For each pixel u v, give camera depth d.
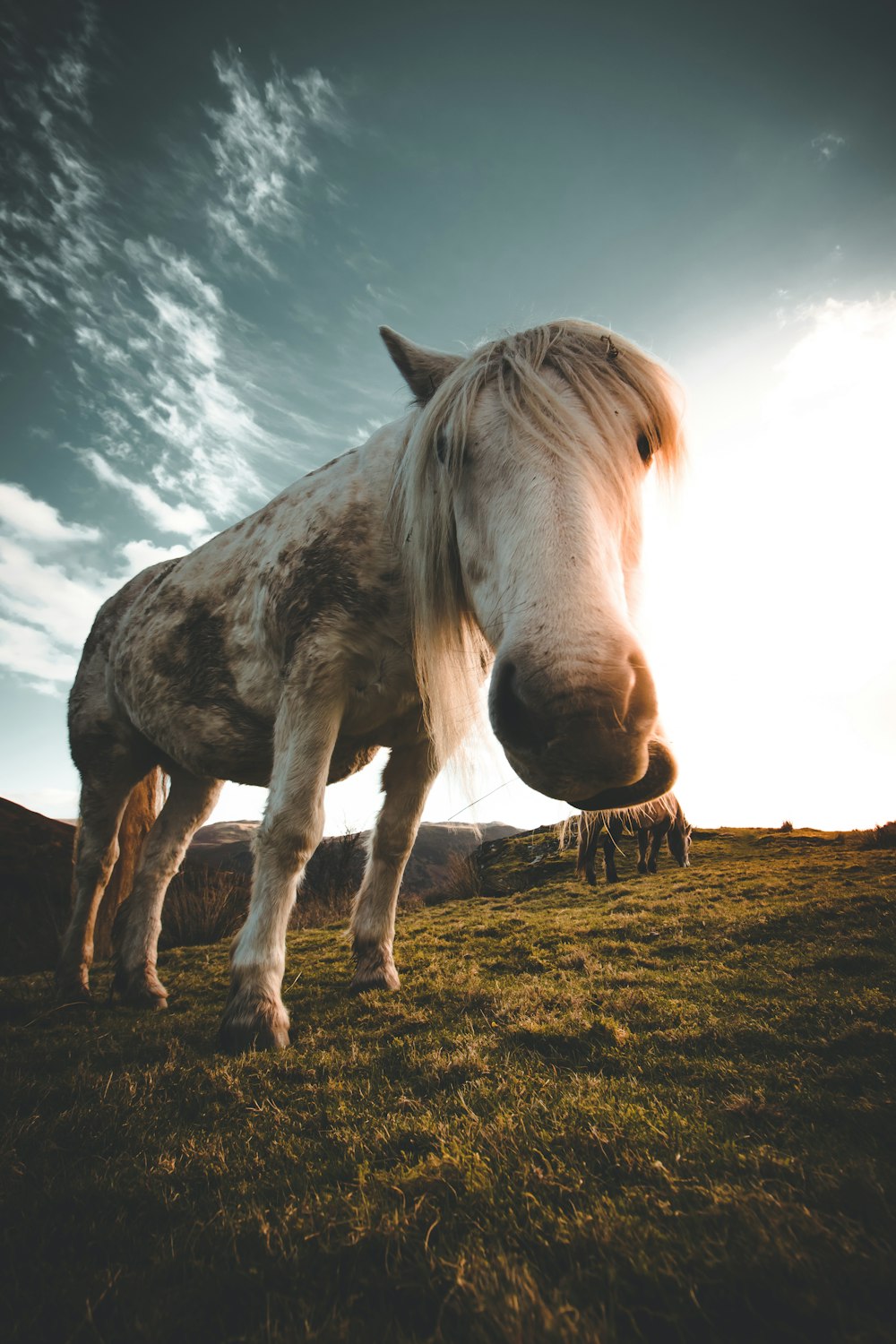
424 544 2.41
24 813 8.28
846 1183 0.99
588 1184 1.06
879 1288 0.74
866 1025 1.96
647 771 1.70
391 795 3.47
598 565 1.69
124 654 4.05
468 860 12.40
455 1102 1.58
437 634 2.47
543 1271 0.83
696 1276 0.78
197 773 3.82
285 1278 0.87
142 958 3.87
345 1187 1.15
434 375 2.69
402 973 3.63
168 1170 1.27
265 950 2.47
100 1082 1.92
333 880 10.20
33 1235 1.06
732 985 2.79
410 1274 0.85
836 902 4.59
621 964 3.47
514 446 1.95
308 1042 2.30
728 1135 1.26
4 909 6.96
